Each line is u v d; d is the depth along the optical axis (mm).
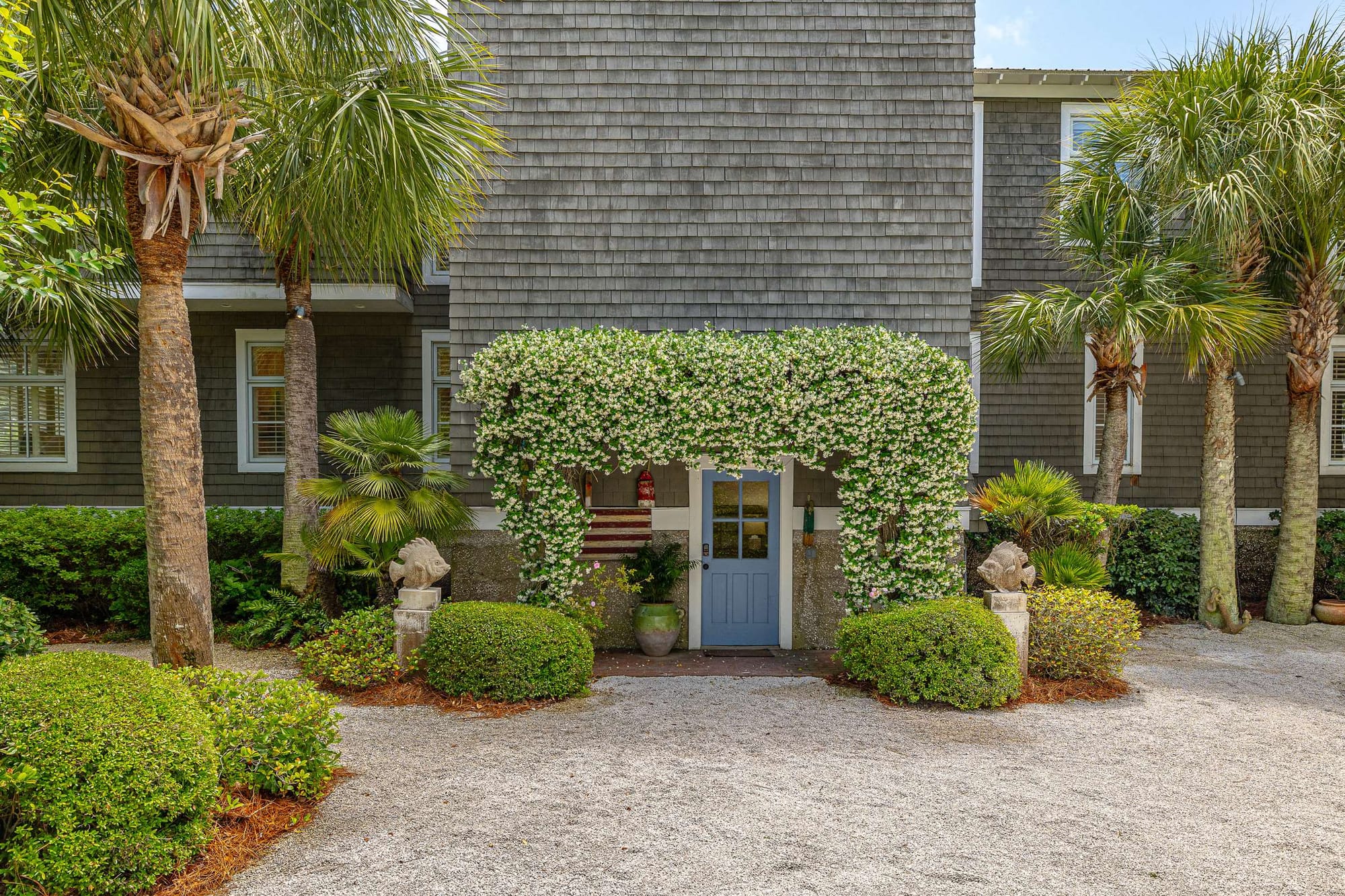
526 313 7379
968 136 7375
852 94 7379
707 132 7379
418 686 5996
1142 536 9125
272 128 5918
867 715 5570
